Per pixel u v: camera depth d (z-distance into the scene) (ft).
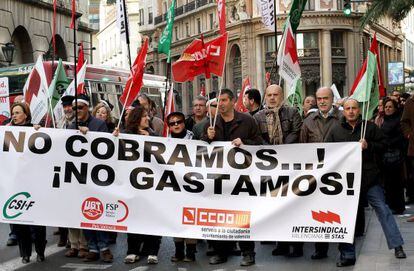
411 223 36.70
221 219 27.27
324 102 29.04
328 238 26.71
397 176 40.27
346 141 27.27
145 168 27.66
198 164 27.53
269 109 29.55
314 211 26.86
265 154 27.32
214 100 32.71
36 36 118.73
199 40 28.45
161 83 90.43
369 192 27.48
